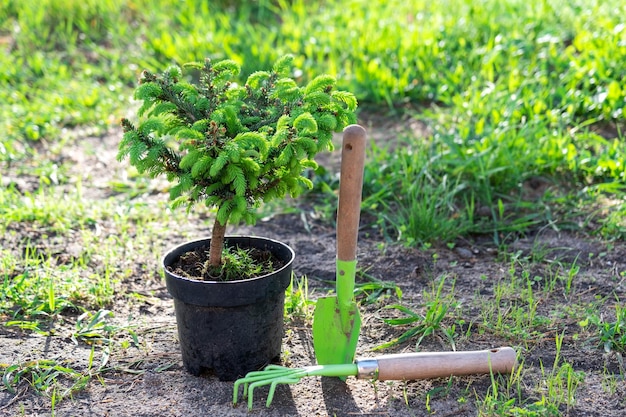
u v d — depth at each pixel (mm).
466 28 2654
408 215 1865
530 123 2029
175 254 1451
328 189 1947
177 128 1384
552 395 1373
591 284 1651
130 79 2617
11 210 1867
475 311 1582
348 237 1375
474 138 2068
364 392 1398
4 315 1569
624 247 1755
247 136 1324
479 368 1393
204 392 1399
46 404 1387
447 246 1791
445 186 1907
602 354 1469
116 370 1451
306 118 1310
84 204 1930
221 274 1406
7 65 2594
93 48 2768
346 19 2883
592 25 2586
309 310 1584
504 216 1882
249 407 1353
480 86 2348
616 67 2236
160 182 2059
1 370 1448
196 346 1408
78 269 1706
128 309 1607
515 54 2398
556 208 1886
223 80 1430
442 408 1366
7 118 2264
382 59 2551
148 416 1360
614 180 1948
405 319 1547
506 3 2809
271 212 1925
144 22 3004
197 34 2742
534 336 1511
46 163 2107
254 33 2793
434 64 2500
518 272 1699
